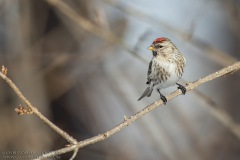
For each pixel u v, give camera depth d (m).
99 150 13.98
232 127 9.97
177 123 13.80
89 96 14.80
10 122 13.30
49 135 13.51
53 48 14.08
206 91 15.43
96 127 14.75
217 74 7.70
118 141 14.20
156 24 11.12
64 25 14.20
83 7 12.88
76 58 13.67
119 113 14.75
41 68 13.61
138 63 14.55
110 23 13.30
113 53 14.28
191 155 13.48
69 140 6.64
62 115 14.55
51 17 14.25
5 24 14.12
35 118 13.50
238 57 15.67
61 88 14.12
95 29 10.95
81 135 14.59
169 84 9.62
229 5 12.95
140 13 11.23
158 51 9.53
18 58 13.50
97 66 14.27
